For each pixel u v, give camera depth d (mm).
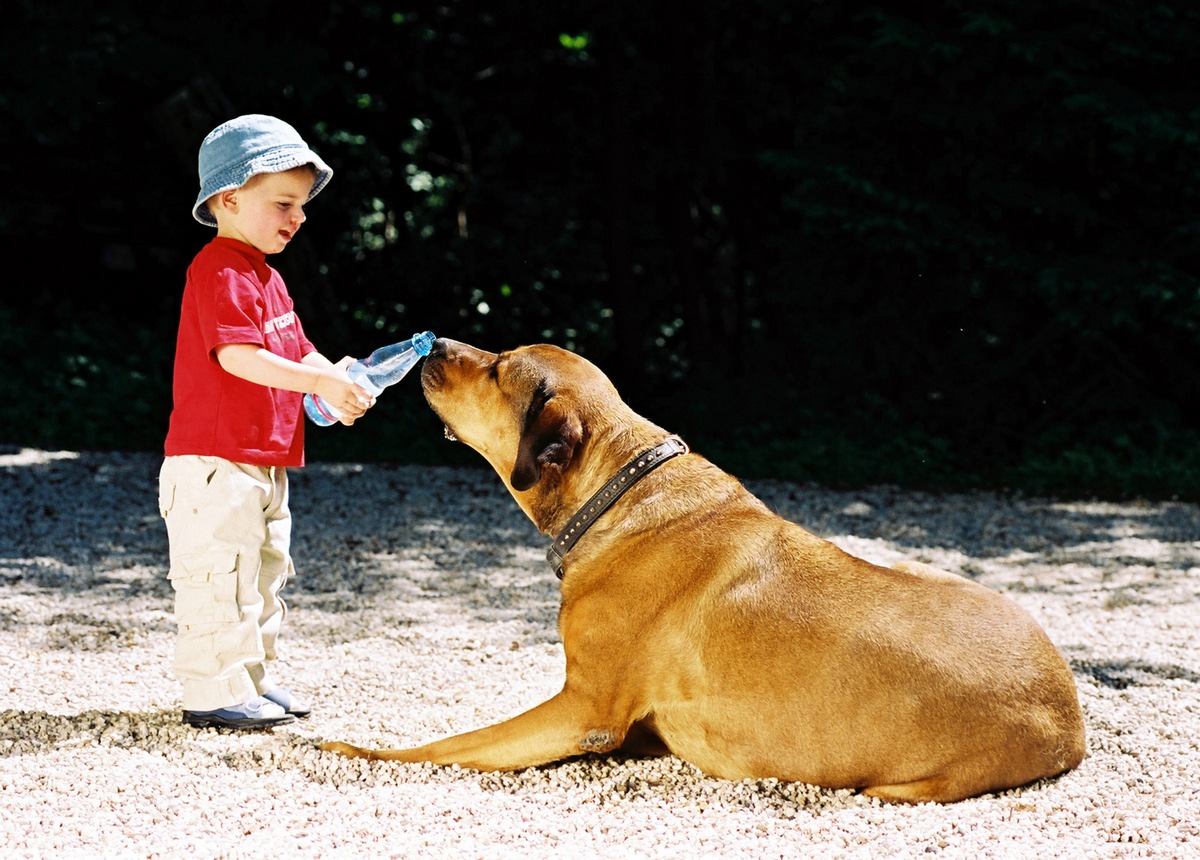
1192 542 8211
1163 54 11820
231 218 3762
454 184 16922
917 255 12258
